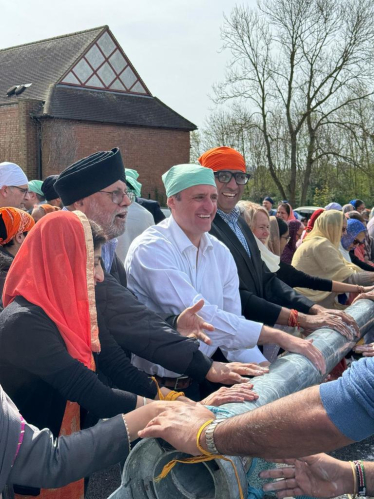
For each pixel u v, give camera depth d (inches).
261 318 127.1
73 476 65.4
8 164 202.7
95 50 1157.1
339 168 1044.5
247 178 141.3
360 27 960.3
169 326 93.1
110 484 140.7
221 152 140.3
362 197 1098.7
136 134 1185.4
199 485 69.4
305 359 94.4
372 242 321.7
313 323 121.3
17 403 80.6
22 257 81.1
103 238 86.4
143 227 200.4
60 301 79.4
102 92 1173.1
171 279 108.1
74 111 1103.0
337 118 1023.0
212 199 113.7
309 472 72.0
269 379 83.2
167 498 67.5
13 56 1309.1
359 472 71.9
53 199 200.5
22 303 78.9
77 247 80.8
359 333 125.5
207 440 62.0
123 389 90.2
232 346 107.4
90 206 112.0
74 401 78.3
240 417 61.9
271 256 158.1
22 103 1076.5
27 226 125.7
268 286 144.6
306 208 767.7
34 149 1092.5
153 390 88.8
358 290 168.2
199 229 113.1
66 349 79.4
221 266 119.4
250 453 61.1
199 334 98.0
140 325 91.0
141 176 1200.8
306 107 1028.5
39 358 76.5
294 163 1060.5
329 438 57.5
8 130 1121.4
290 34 994.7
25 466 62.2
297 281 170.9
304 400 58.9
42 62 1219.2
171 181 114.3
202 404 74.6
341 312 123.3
